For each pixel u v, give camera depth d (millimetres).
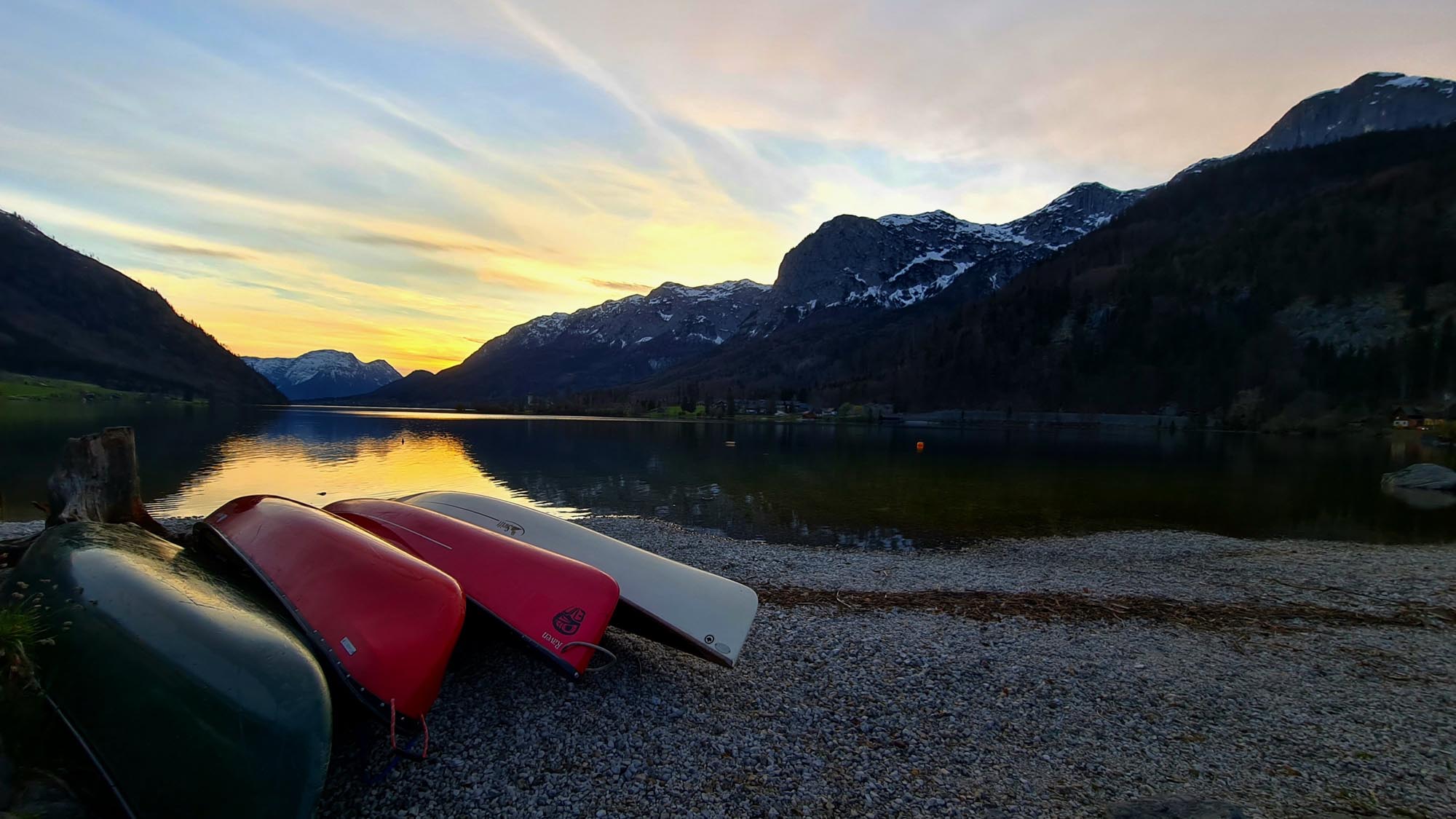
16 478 22672
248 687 3562
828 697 5957
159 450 37625
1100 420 109688
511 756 4707
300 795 3400
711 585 6863
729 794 4355
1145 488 29031
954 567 13195
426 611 4750
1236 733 5480
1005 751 5082
